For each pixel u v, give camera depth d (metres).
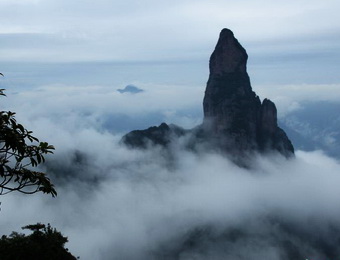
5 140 10.38
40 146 11.20
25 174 11.12
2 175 10.45
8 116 10.68
